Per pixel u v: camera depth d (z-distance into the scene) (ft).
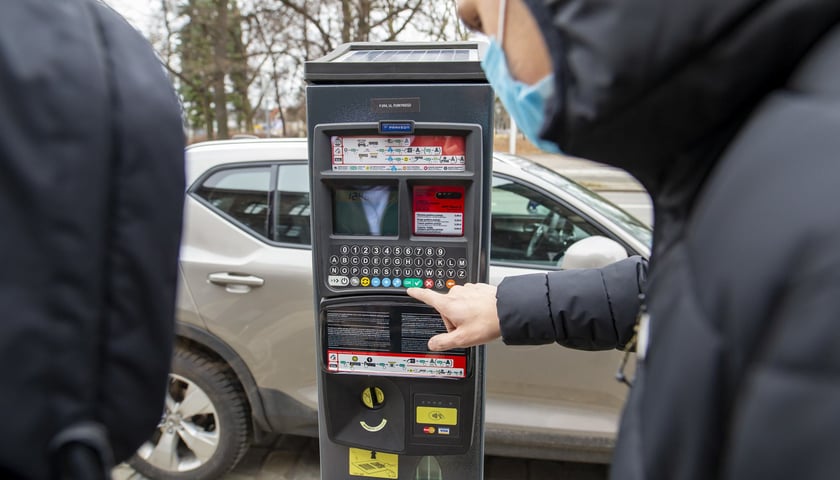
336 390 5.15
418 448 5.19
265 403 7.73
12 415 1.70
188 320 7.60
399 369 4.99
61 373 1.78
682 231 1.78
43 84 1.73
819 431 1.12
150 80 2.03
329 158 4.65
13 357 1.69
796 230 1.20
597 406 7.29
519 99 2.17
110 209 1.87
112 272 1.88
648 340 1.97
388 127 4.50
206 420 8.13
